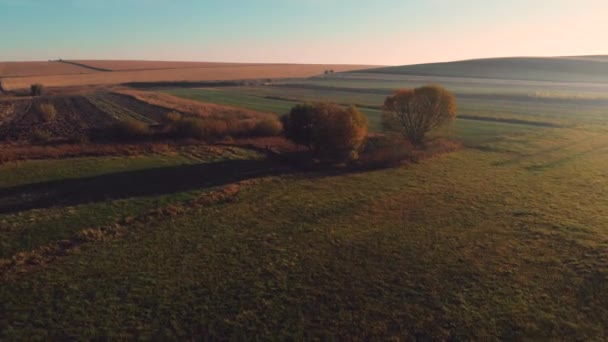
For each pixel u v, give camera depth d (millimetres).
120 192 30219
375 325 15195
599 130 58938
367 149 45656
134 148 44156
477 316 15641
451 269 19281
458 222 25250
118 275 18578
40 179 32500
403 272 19047
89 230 23078
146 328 14945
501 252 21016
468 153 45719
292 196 30375
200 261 19969
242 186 32375
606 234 22859
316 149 42094
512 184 33531
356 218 25953
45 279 18172
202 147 46250
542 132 58062
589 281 17953
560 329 14820
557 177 35594
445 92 46594
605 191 31156
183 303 16469
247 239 22609
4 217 24734
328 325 15211
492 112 78062
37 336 14438
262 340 14391
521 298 16812
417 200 29547
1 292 17094
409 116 47156
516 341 14250
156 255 20562
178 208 27141
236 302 16562
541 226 24344
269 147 46875
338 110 40938
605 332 14594
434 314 15812
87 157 40406
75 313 15773
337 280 18328
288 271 19094
